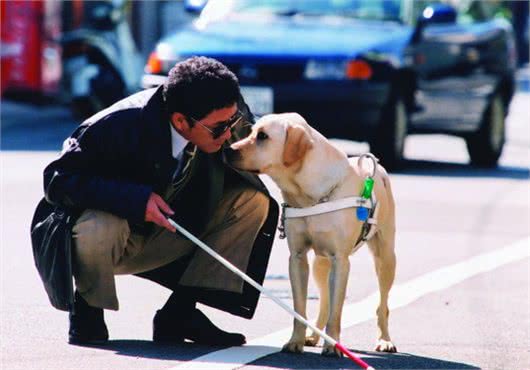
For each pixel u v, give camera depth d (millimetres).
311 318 11555
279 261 14484
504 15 53594
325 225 9867
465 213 18203
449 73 22938
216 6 22781
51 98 34156
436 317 11758
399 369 9641
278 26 21969
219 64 9703
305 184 9820
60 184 9797
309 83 20766
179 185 10156
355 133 20969
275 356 9883
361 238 10195
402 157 22094
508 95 25141
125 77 28531
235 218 10344
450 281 13500
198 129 9648
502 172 23875
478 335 11039
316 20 22250
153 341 10383
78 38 28891
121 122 9828
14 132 28172
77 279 9930
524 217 18000
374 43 21188
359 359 9211
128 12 33188
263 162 9719
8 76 33750
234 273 10312
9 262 13867
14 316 11266
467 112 23594
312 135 9867
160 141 9805
